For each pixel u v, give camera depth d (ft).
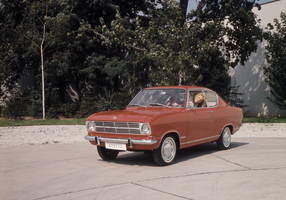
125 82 78.18
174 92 24.11
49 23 67.87
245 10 59.16
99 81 78.13
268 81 69.56
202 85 63.05
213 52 54.85
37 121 57.93
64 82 79.87
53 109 70.95
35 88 85.35
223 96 69.51
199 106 25.12
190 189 15.25
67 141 34.01
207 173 18.56
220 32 61.77
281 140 34.14
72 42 73.20
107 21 73.67
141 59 62.90
